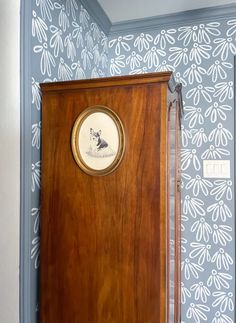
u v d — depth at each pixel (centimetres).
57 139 97
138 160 87
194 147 162
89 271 92
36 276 100
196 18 160
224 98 157
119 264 89
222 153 157
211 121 159
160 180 85
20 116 95
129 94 88
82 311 93
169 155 96
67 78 125
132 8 156
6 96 96
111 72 178
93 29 155
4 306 96
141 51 172
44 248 97
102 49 169
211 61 159
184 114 163
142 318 87
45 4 108
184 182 163
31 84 99
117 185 90
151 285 86
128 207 88
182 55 164
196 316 160
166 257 87
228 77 157
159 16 164
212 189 159
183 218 163
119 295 89
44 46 108
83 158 93
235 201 155
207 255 159
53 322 96
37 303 100
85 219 93
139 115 87
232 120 156
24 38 96
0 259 96
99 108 91
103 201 91
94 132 92
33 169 99
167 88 87
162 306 85
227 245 156
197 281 160
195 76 162
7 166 96
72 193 94
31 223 98
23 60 96
